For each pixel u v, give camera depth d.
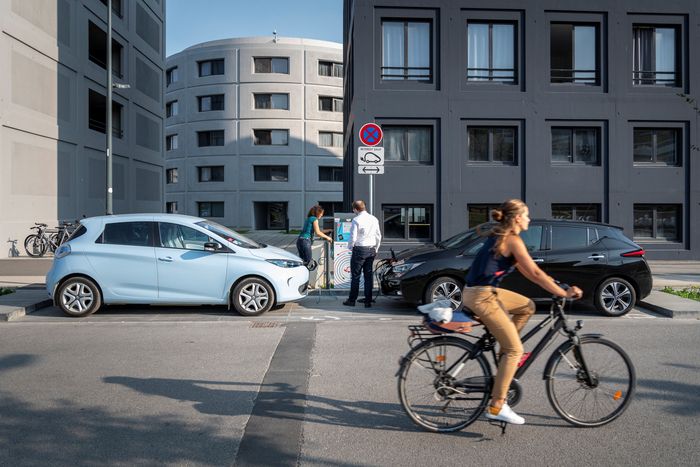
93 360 5.94
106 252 8.47
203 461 3.47
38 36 19.34
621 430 3.96
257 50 45.78
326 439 3.81
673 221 18.27
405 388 3.96
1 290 10.67
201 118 46.62
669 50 18.28
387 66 17.73
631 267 8.75
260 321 8.26
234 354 6.21
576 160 18.17
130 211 26.95
